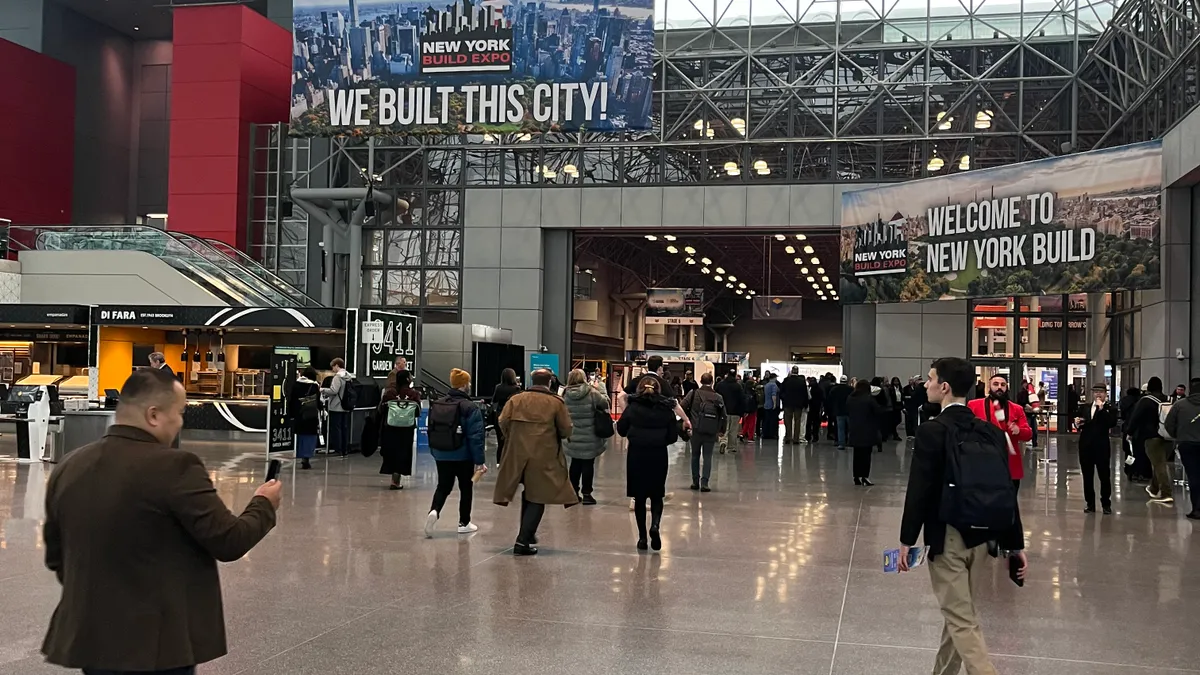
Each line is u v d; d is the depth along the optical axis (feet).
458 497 43.24
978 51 100.32
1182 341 79.82
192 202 112.06
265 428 73.92
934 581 15.97
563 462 30.09
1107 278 79.30
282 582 25.57
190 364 90.63
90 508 10.36
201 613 10.73
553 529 35.01
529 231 107.65
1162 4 79.20
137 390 10.81
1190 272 79.61
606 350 159.22
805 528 36.17
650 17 85.05
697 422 47.80
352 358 71.72
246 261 100.07
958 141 100.07
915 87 100.48
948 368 16.10
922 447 15.72
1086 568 29.40
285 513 37.78
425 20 88.33
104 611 10.28
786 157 103.40
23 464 53.88
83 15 137.59
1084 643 20.94
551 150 107.76
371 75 88.99
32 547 29.37
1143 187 77.87
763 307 137.39
